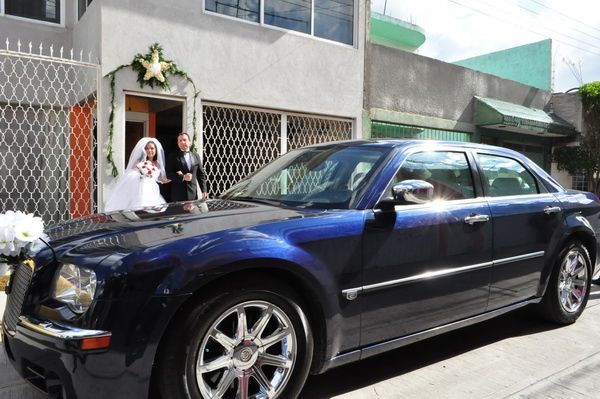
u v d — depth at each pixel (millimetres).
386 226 3125
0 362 3412
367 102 9898
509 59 18141
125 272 2297
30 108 7375
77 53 7953
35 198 7504
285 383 2709
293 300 2723
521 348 4023
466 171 3879
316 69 8977
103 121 6773
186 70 7418
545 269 4270
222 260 2451
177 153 6652
